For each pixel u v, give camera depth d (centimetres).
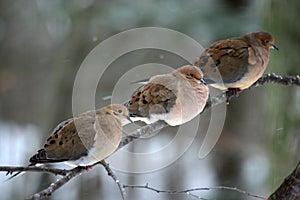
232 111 1634
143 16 1454
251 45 862
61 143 680
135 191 1581
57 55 1648
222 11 1474
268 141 1152
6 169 616
